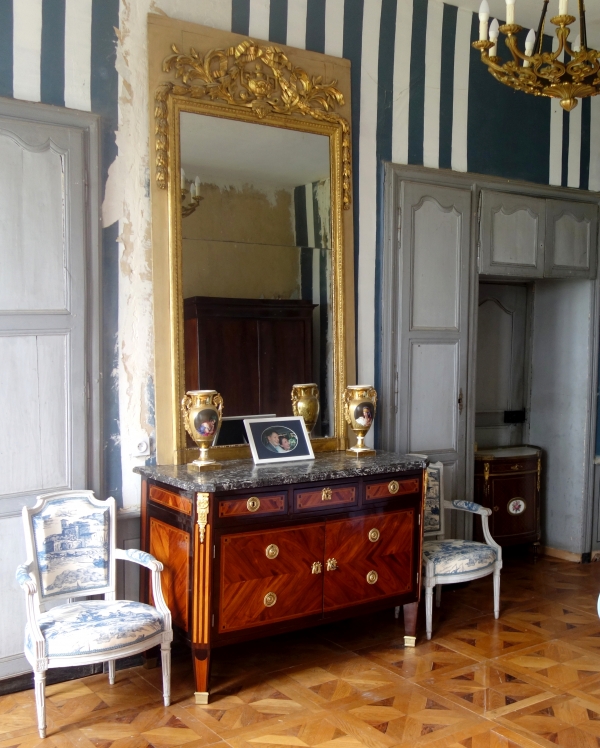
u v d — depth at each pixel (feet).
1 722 9.66
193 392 11.22
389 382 14.30
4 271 10.39
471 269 15.30
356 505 11.56
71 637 9.12
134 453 11.57
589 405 17.25
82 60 10.92
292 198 12.86
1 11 10.27
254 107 12.34
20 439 10.59
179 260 11.64
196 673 10.15
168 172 11.53
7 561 10.49
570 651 12.10
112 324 11.33
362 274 13.98
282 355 12.77
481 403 18.20
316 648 12.16
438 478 14.15
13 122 10.33
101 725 9.57
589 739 9.30
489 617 13.69
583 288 17.31
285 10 12.81
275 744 9.11
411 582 12.25
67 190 10.76
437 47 14.78
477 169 15.51
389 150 14.25
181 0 11.76
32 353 10.64
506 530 17.08
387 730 9.48
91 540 10.51
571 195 16.88
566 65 8.98
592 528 17.52
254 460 11.69
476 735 9.38
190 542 10.12
